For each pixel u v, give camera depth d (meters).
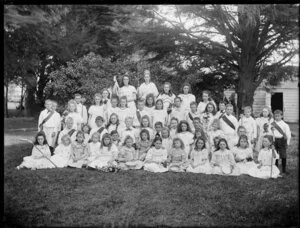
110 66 10.00
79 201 5.20
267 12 9.50
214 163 7.03
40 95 10.13
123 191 5.65
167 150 7.57
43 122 7.98
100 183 6.07
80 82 9.77
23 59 6.45
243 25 10.27
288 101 13.07
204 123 7.96
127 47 10.60
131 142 7.38
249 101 11.14
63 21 7.65
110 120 8.12
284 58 11.11
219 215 4.70
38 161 7.30
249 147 7.25
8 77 6.60
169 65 11.04
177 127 7.85
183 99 8.70
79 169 7.17
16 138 9.00
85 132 7.86
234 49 10.98
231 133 7.75
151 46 10.62
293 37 10.16
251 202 5.12
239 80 11.26
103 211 4.85
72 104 8.10
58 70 9.35
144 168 7.16
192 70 10.92
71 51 8.89
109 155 7.25
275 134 7.07
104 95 8.53
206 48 10.95
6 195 5.24
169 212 4.82
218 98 11.38
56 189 5.70
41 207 4.96
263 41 10.66
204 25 10.75
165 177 6.50
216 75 11.55
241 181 6.24
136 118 8.35
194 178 6.44
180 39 10.48
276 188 5.73
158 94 9.14
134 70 10.73
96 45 9.63
